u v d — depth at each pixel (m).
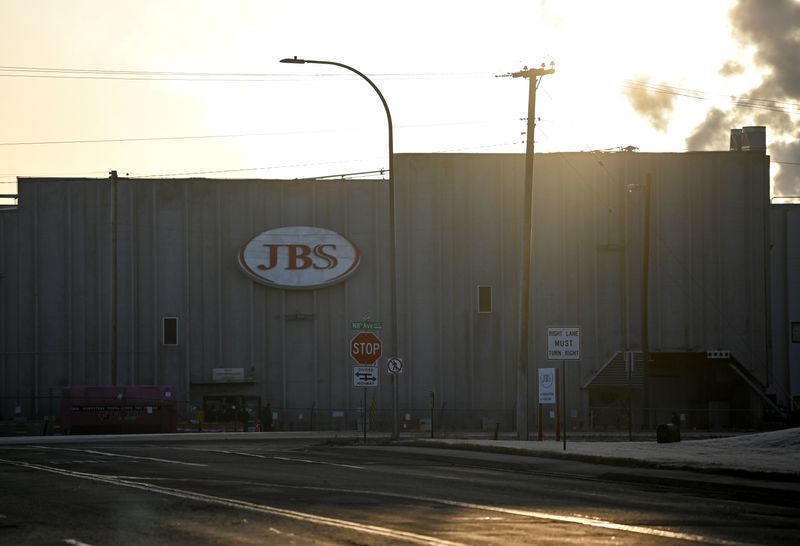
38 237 64.50
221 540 13.45
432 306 65.06
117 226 64.31
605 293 65.56
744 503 19.03
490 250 65.38
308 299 65.25
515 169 65.75
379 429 64.06
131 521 15.28
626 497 19.62
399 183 65.62
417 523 15.16
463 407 64.50
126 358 63.88
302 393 64.69
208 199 65.25
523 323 39.22
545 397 32.72
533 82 39.44
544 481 23.19
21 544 13.18
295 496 18.81
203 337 64.56
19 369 63.97
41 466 26.34
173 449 35.91
